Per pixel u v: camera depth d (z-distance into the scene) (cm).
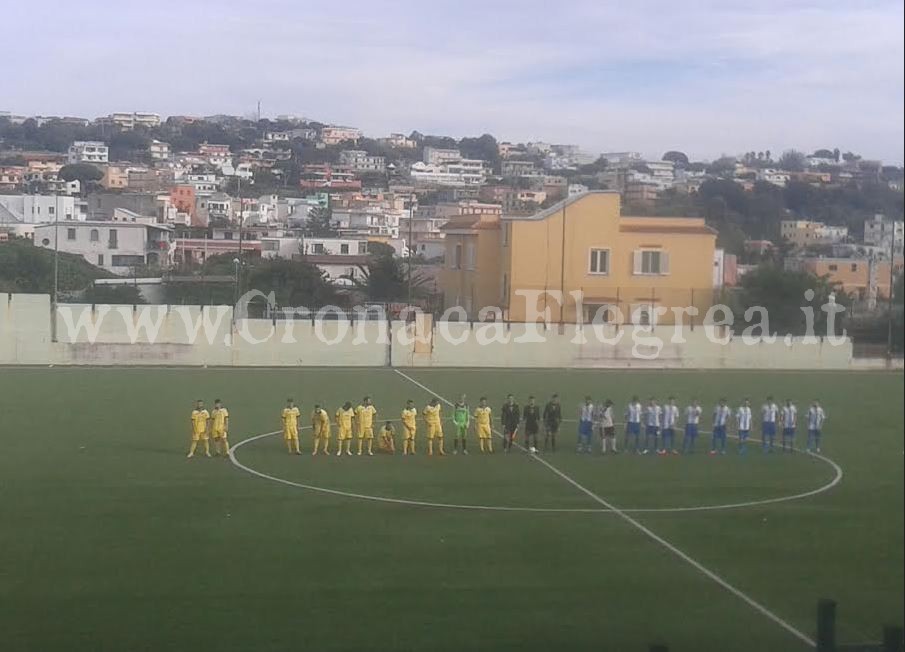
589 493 2555
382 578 1841
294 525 2164
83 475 2511
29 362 4103
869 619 1712
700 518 2347
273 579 1816
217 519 2183
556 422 3097
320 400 3700
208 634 1559
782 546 2130
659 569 1961
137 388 3719
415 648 1533
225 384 3925
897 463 3006
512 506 2395
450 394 3956
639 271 5191
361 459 2877
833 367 5025
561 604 1745
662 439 3159
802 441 3359
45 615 1611
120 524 2116
